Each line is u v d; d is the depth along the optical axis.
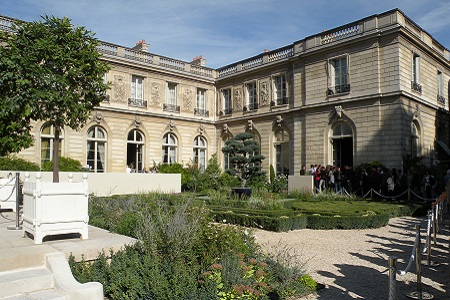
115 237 7.12
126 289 5.12
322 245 9.57
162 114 30.11
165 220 6.64
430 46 24.58
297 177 22.22
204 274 5.11
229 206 15.30
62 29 11.61
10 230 7.80
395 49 21.38
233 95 32.03
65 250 5.88
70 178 8.00
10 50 10.55
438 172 21.09
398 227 12.64
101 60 26.95
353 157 22.75
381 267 7.40
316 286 6.02
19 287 4.87
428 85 24.59
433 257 8.20
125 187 21.08
